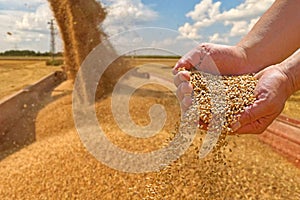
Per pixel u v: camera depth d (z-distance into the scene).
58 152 0.87
